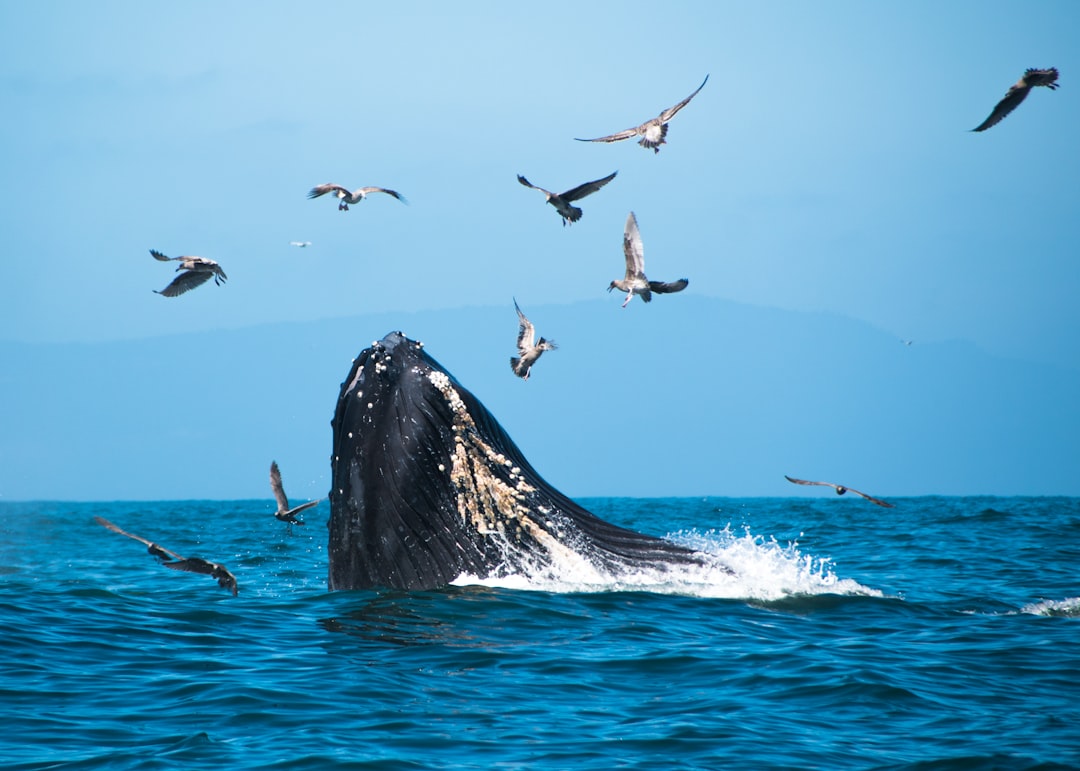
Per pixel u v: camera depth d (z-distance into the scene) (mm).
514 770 50094
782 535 171750
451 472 70000
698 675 62906
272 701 58250
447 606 69875
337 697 58906
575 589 74250
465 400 70188
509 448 73375
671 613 73438
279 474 72062
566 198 83500
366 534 70688
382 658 64562
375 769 50094
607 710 57594
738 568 85750
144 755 51344
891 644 69812
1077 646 69812
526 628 68312
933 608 81750
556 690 60188
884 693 59906
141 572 111125
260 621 75062
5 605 80125
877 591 87750
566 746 52906
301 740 53219
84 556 135875
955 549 138375
